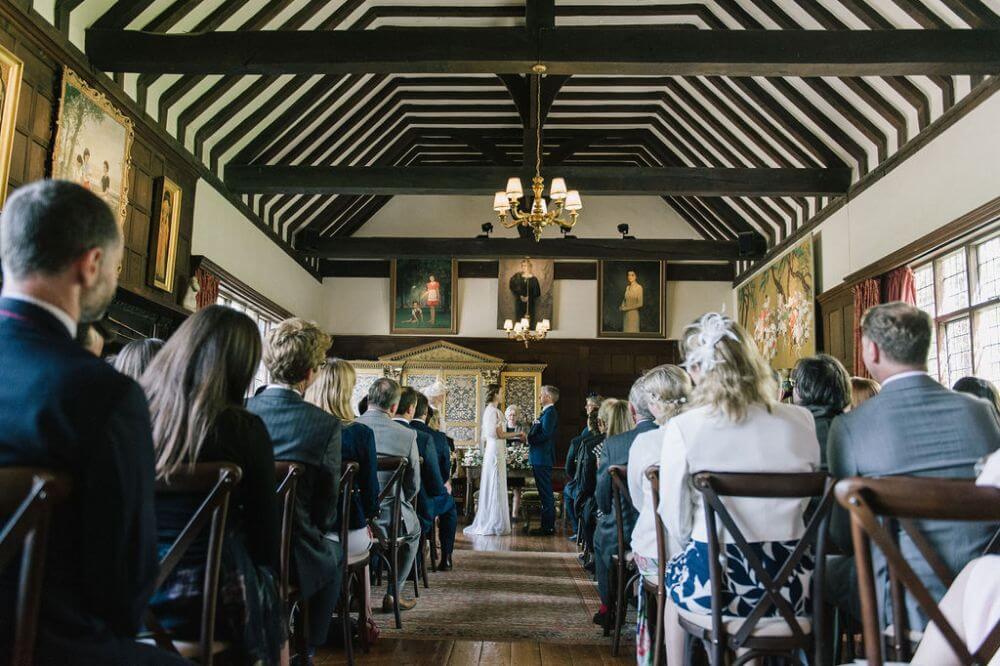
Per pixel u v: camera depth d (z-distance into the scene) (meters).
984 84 7.07
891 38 6.61
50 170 5.95
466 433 14.38
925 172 8.14
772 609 2.30
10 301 1.37
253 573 2.10
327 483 2.78
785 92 9.83
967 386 3.46
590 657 3.81
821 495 2.16
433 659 3.71
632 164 15.12
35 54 5.82
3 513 1.20
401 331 15.19
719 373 2.37
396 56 6.77
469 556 7.25
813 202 11.43
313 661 3.62
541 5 7.18
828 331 10.59
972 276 7.49
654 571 3.22
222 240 10.06
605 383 15.02
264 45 6.78
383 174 10.31
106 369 1.36
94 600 1.33
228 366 2.08
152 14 7.11
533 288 15.12
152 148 7.86
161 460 1.92
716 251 13.67
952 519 1.47
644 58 6.70
